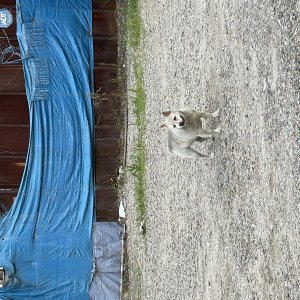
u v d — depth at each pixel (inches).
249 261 237.1
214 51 298.7
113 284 520.7
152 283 433.1
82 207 520.4
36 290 502.6
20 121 523.8
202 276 309.7
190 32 352.5
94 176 532.4
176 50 389.7
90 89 529.0
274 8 214.7
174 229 377.4
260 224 225.6
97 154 541.0
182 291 350.6
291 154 198.4
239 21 256.4
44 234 507.5
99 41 545.0
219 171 281.9
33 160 511.2
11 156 524.7
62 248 511.2
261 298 223.1
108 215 539.2
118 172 548.4
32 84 513.7
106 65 545.6
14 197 526.6
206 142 302.0
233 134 261.3
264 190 221.9
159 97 439.2
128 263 522.9
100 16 542.3
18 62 518.9
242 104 249.9
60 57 520.4
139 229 479.5
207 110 308.3
